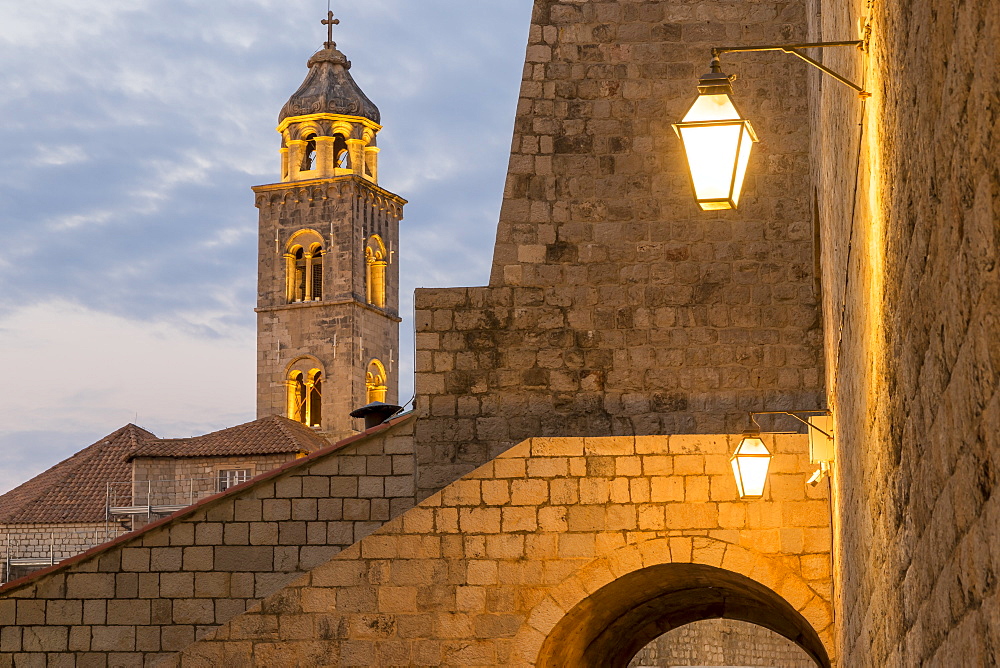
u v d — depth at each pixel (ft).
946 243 13.79
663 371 65.51
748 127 25.64
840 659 47.34
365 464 64.54
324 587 54.44
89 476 193.88
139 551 62.64
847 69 30.66
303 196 287.69
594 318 66.18
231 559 62.90
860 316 28.04
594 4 68.95
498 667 53.36
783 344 65.36
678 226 66.85
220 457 187.52
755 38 68.49
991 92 11.10
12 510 189.57
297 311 284.82
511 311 66.39
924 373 16.08
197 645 54.19
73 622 61.98
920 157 15.70
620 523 53.88
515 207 67.26
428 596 54.08
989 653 12.00
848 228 31.65
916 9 15.70
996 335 11.27
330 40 302.86
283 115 293.23
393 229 300.81
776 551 52.90
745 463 50.34
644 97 68.13
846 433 36.86
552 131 67.87
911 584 18.88
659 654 125.08
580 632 61.93
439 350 66.23
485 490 54.65
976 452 12.37
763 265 66.18
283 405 283.59
